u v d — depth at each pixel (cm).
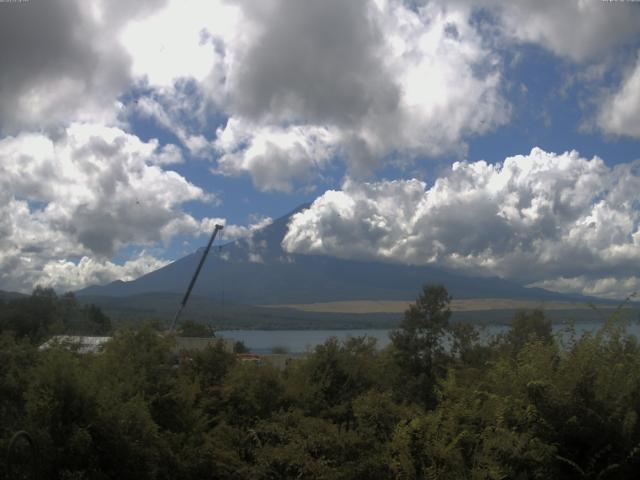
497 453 686
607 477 662
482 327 2008
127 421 898
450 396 844
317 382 1424
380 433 908
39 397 849
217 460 1032
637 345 777
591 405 692
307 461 880
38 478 793
